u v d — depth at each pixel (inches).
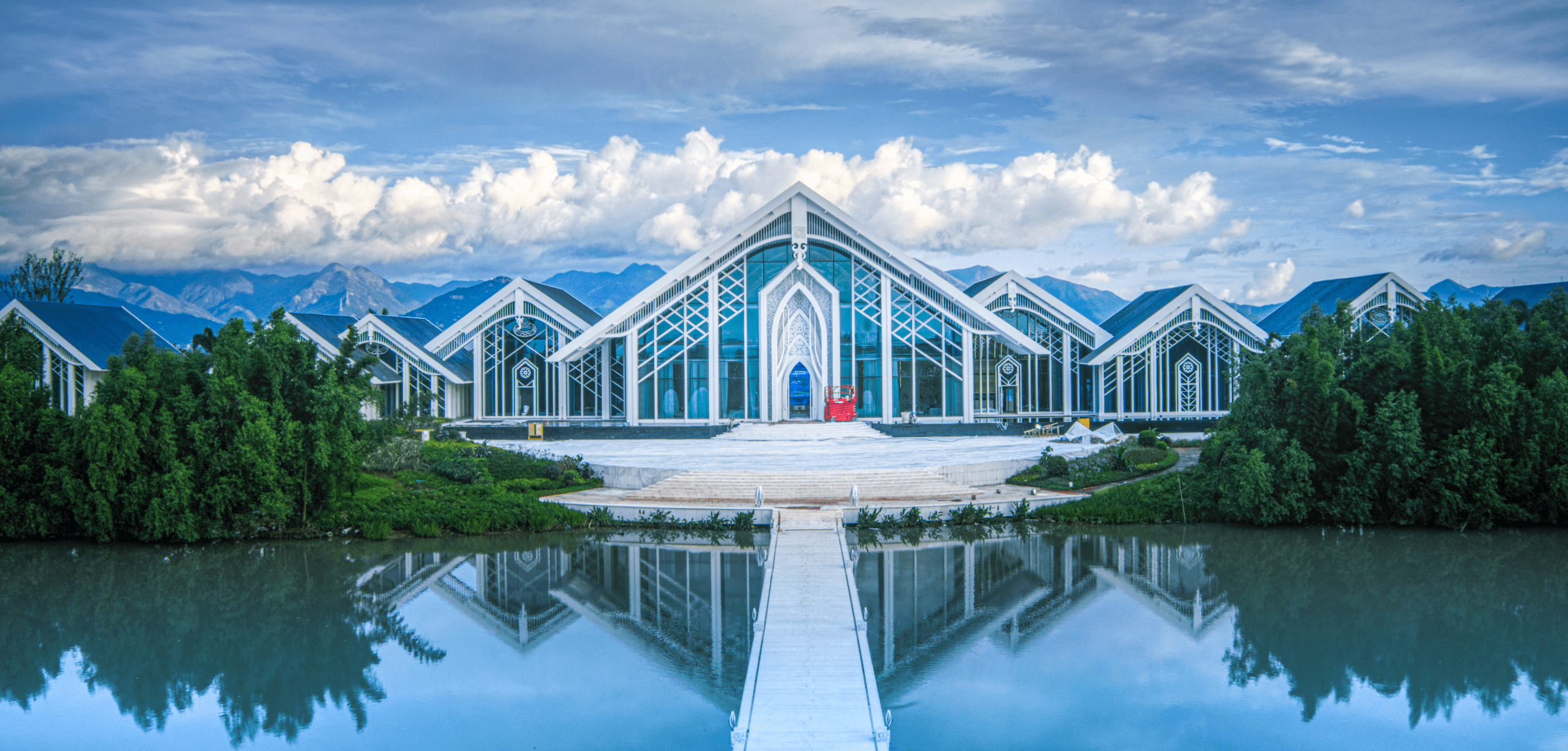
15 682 997.8
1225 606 1198.9
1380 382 1672.0
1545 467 1582.2
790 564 1248.8
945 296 2405.3
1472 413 1604.3
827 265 2453.2
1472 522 1594.5
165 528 1501.0
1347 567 1368.1
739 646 1082.1
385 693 960.9
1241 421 1667.1
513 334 2591.0
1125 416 2455.7
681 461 1829.5
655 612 1192.2
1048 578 1316.4
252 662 1047.6
